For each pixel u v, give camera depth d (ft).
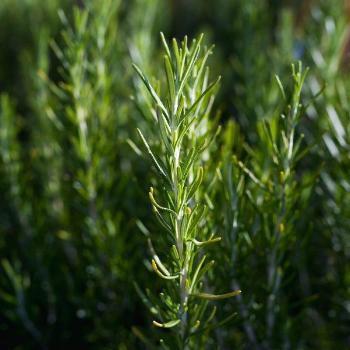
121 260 2.07
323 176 2.10
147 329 2.18
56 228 2.81
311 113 2.33
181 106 1.41
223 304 1.80
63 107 2.11
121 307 2.23
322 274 2.35
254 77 2.68
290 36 2.92
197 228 1.59
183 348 1.62
